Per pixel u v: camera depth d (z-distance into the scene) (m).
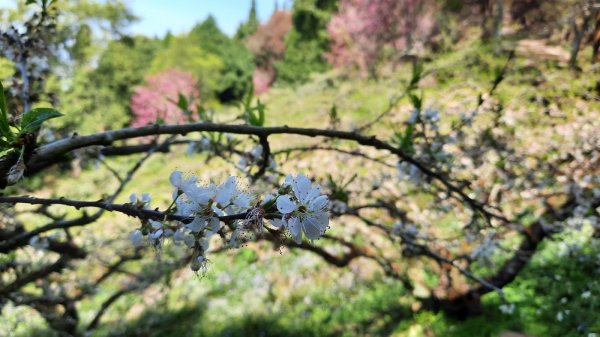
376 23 20.16
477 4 18.47
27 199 0.90
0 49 1.98
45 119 0.79
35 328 5.21
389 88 16.17
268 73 35.56
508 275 5.34
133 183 14.38
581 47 12.79
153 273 4.46
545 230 4.78
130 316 8.34
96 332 7.64
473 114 2.50
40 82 2.18
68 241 2.91
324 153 9.80
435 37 19.00
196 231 0.87
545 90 10.12
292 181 0.86
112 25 24.45
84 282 4.03
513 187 5.04
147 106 22.97
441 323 5.98
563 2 12.52
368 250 5.06
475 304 5.69
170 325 8.02
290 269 9.12
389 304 7.04
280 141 10.00
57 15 2.07
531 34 15.35
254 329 7.68
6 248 1.56
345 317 7.21
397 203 6.02
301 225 0.82
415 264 5.59
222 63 32.81
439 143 2.35
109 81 23.97
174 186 0.94
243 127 1.27
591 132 7.38
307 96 20.70
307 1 29.02
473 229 4.19
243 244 0.93
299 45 30.27
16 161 0.78
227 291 9.18
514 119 9.01
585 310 5.14
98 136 0.95
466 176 4.68
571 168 5.51
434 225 5.93
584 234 6.05
